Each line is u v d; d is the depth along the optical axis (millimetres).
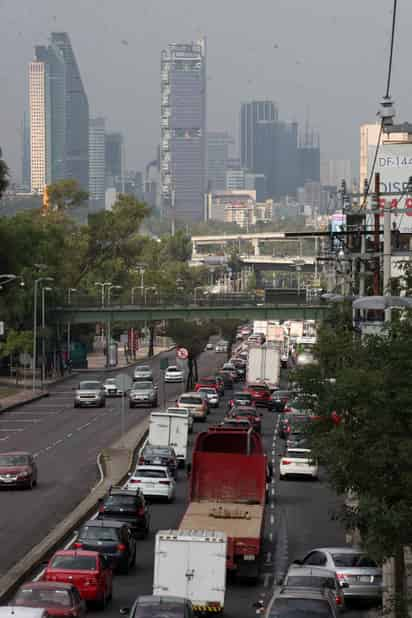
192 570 73625
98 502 121188
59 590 65062
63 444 179125
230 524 88938
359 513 61875
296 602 61812
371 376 60219
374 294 122000
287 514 121625
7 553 94875
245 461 99312
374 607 78750
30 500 126188
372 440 60125
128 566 89125
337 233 106250
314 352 84875
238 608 77500
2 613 55719
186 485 141125
